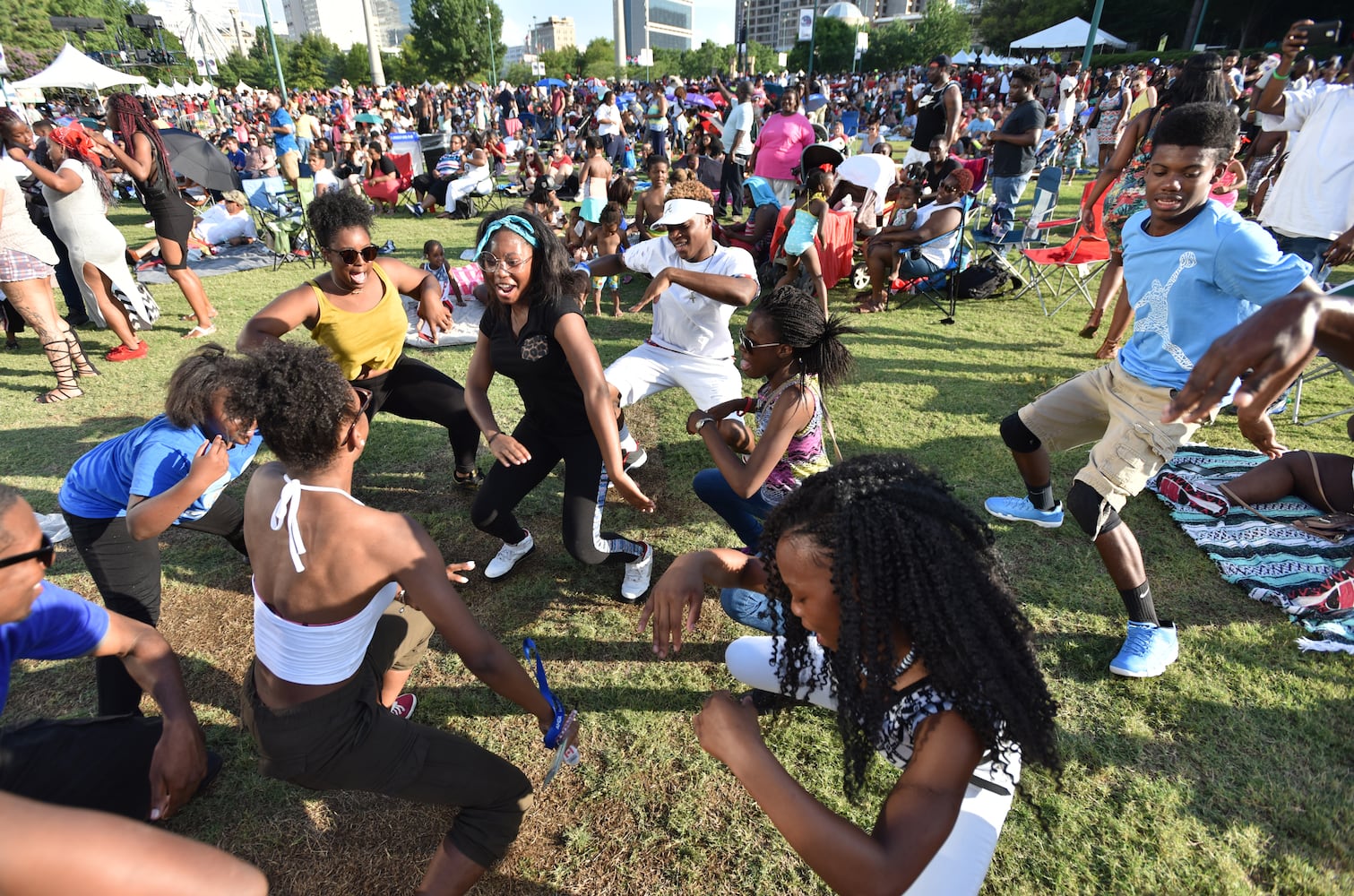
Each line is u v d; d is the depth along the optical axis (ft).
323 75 245.45
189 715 6.50
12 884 2.75
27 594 4.85
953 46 194.59
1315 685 9.23
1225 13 139.54
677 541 12.80
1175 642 9.52
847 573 4.25
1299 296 3.67
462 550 12.69
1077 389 10.01
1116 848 7.40
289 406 5.05
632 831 7.82
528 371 9.66
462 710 9.36
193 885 3.01
